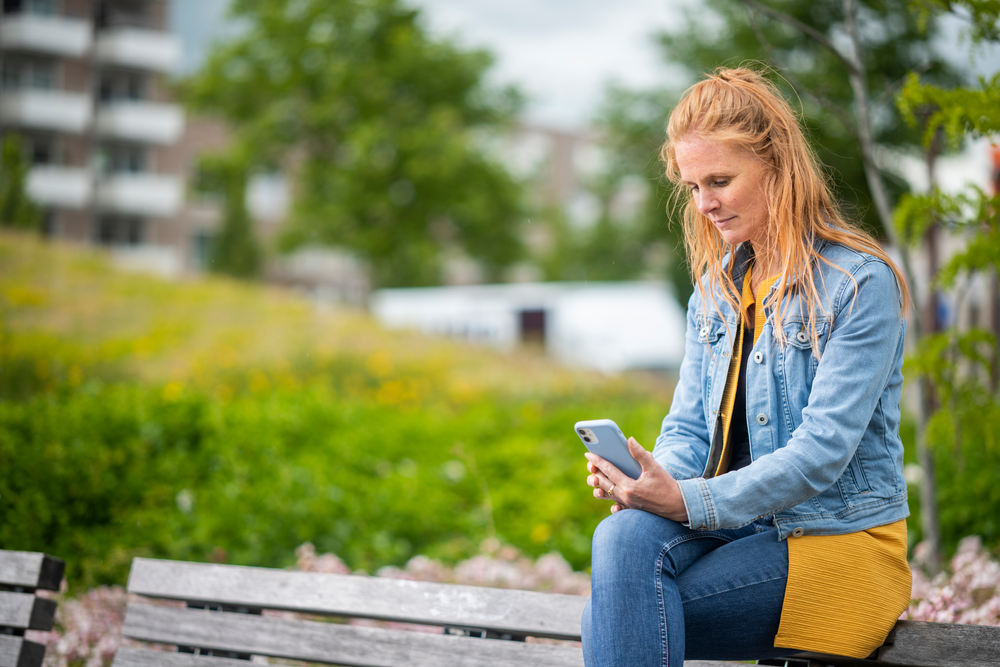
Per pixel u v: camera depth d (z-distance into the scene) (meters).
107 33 41.75
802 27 3.93
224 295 17.08
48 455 4.79
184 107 30.92
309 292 45.47
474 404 10.91
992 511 4.36
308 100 29.11
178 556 4.54
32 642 2.42
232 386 10.20
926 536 3.75
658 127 21.62
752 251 2.06
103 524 4.73
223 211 42.56
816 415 1.79
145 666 2.39
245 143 28.98
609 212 40.47
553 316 21.61
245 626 2.34
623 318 21.20
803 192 1.91
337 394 10.52
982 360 3.38
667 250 28.64
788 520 1.85
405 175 27.78
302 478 5.57
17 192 17.95
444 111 27.95
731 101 1.93
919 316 3.57
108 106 41.84
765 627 1.84
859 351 1.81
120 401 6.45
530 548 5.07
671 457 2.07
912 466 5.13
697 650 1.89
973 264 3.15
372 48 28.97
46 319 12.77
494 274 31.02
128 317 14.09
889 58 10.26
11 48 39.75
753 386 1.95
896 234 3.56
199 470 5.60
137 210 42.34
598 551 1.82
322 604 2.30
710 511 1.78
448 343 15.04
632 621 1.74
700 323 2.13
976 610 2.88
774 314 1.92
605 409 9.57
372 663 2.23
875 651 1.86
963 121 3.03
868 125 3.97
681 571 1.87
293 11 29.05
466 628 2.23
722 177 1.93
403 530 5.30
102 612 3.48
